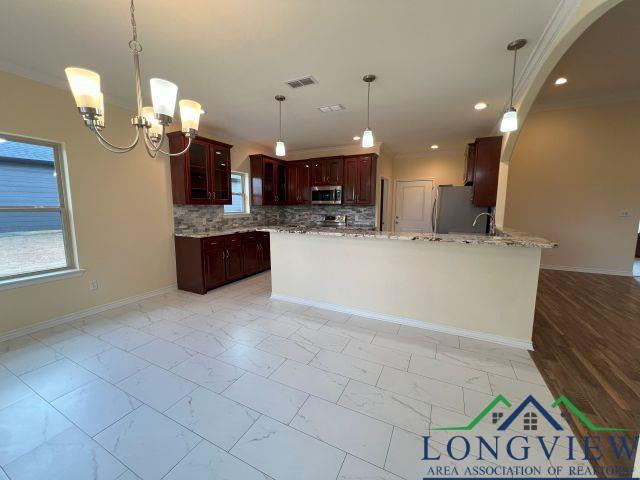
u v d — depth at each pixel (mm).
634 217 4574
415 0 1694
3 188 2564
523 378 2020
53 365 2170
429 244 2719
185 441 1497
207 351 2379
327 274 3289
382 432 1557
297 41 2104
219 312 3232
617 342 2531
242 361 2230
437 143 5363
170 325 2885
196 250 3885
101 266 3223
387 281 2951
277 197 5754
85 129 3006
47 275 2779
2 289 2506
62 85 2783
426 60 2369
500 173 3982
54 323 2852
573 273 4867
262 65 2439
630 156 4500
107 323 2924
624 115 4457
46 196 2818
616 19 2432
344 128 4344
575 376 2043
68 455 1412
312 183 5676
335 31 1986
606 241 4758
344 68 2498
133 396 1835
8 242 2619
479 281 2564
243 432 1557
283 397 1828
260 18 1844
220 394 1855
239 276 4645
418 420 1640
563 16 1809
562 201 4918
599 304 3432
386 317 2988
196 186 4043
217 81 2740
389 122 4035
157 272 3855
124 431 1560
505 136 3723
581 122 4680
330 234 2984
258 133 4652
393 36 2047
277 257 3623
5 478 1296
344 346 2463
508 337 2504
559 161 4859
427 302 2783
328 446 1470
